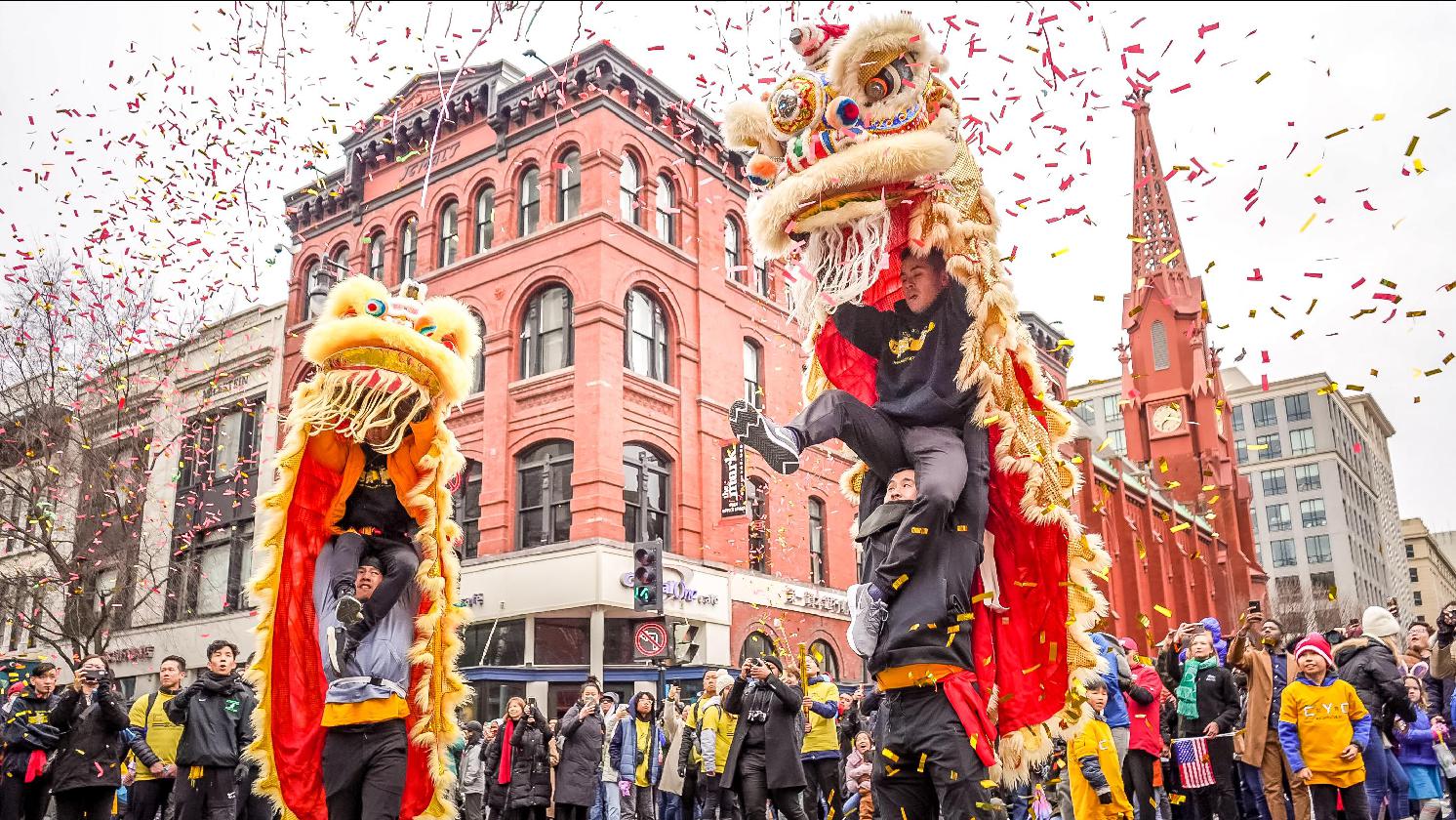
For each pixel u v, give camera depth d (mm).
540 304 26078
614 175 25844
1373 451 127750
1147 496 46094
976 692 3930
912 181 4051
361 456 5395
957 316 4090
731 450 26109
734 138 4457
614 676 23188
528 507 24938
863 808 11648
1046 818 9344
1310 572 104812
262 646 5172
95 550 23828
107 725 9328
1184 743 10414
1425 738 9516
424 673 5184
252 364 30250
